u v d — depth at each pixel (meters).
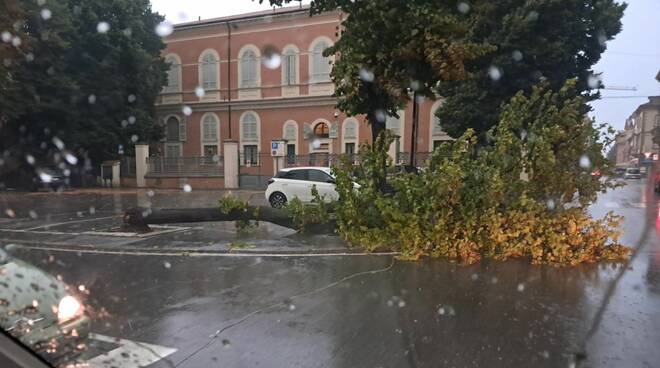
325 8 9.10
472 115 19.77
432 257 7.34
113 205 17.45
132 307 5.08
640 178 43.78
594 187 7.28
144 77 29.11
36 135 25.88
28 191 25.06
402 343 4.06
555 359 3.73
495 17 18.31
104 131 27.33
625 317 4.68
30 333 2.93
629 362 3.69
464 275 6.36
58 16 22.98
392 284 5.94
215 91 33.34
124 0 26.81
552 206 7.40
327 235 9.12
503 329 4.37
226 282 6.10
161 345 4.04
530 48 18.22
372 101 9.02
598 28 19.14
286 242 8.55
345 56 8.41
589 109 20.06
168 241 8.84
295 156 26.88
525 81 18.69
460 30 7.91
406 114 27.77
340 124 29.84
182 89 34.25
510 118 7.77
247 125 32.62
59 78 24.16
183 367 3.63
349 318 4.70
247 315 4.82
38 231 10.36
